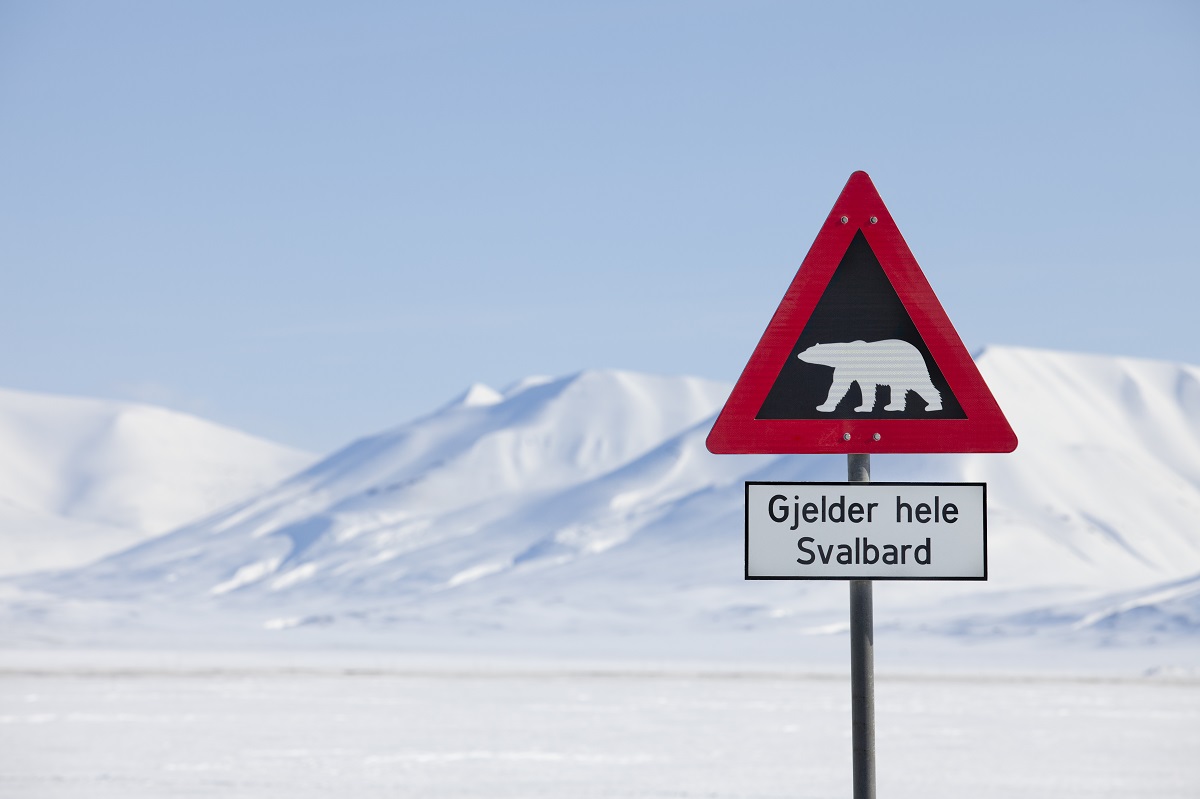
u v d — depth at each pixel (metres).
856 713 9.90
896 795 42.50
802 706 93.00
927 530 10.13
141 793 40.03
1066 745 63.62
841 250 10.13
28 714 76.00
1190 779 47.97
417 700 95.31
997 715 86.12
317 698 95.75
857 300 10.12
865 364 10.08
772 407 10.09
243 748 57.31
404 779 45.97
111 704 85.38
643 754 56.72
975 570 10.10
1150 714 89.00
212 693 99.62
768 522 10.17
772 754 57.00
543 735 66.31
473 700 96.38
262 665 161.25
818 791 42.78
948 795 42.50
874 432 10.05
